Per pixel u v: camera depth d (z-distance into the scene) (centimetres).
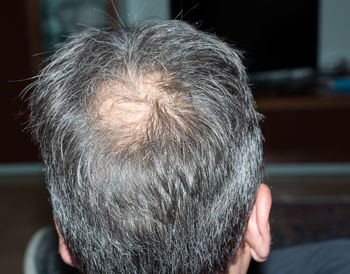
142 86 52
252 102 55
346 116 276
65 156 50
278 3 290
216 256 54
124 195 48
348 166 292
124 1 298
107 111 50
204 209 50
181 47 55
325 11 317
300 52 299
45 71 57
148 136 48
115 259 51
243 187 53
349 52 321
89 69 53
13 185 304
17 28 291
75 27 298
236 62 55
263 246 59
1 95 302
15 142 311
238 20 290
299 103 276
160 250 50
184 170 48
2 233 246
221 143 49
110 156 48
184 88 51
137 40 56
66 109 51
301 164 287
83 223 51
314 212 214
